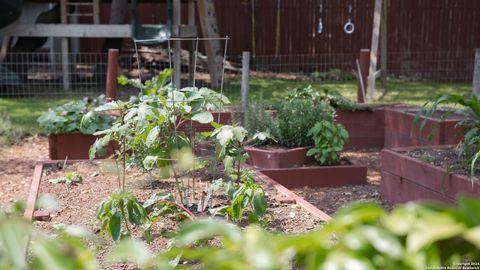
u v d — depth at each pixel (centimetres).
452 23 1684
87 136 705
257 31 1698
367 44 1698
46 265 127
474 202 121
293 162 684
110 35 1248
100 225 430
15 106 1088
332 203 606
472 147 559
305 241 130
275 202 490
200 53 1683
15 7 1162
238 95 1202
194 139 499
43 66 1591
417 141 792
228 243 145
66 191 525
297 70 1703
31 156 780
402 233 123
